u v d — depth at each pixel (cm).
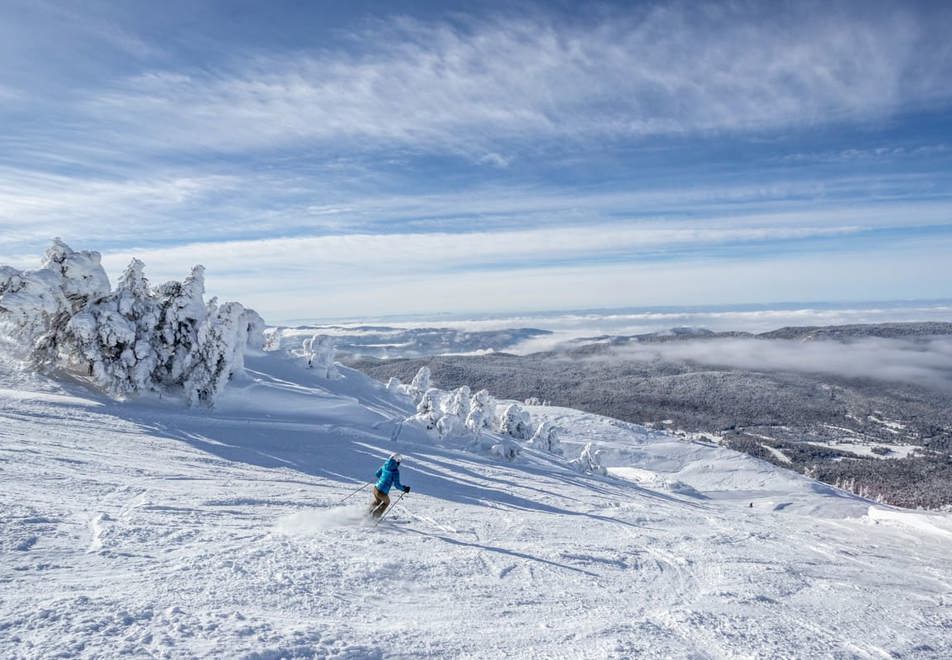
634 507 1822
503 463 2523
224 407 2300
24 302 1964
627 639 579
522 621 600
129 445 1394
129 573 550
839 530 2084
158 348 2220
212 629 450
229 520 823
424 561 762
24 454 1065
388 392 3628
